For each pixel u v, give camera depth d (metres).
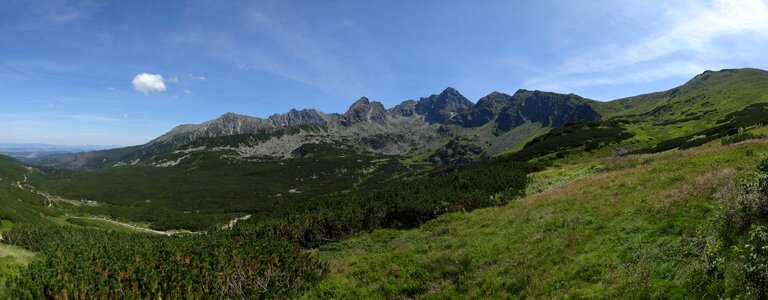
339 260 28.78
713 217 13.35
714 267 10.48
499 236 21.38
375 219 39.94
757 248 9.48
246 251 26.03
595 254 14.71
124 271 21.34
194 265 23.59
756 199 11.99
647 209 17.09
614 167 40.56
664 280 11.43
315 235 40.09
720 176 17.78
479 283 16.28
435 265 19.58
